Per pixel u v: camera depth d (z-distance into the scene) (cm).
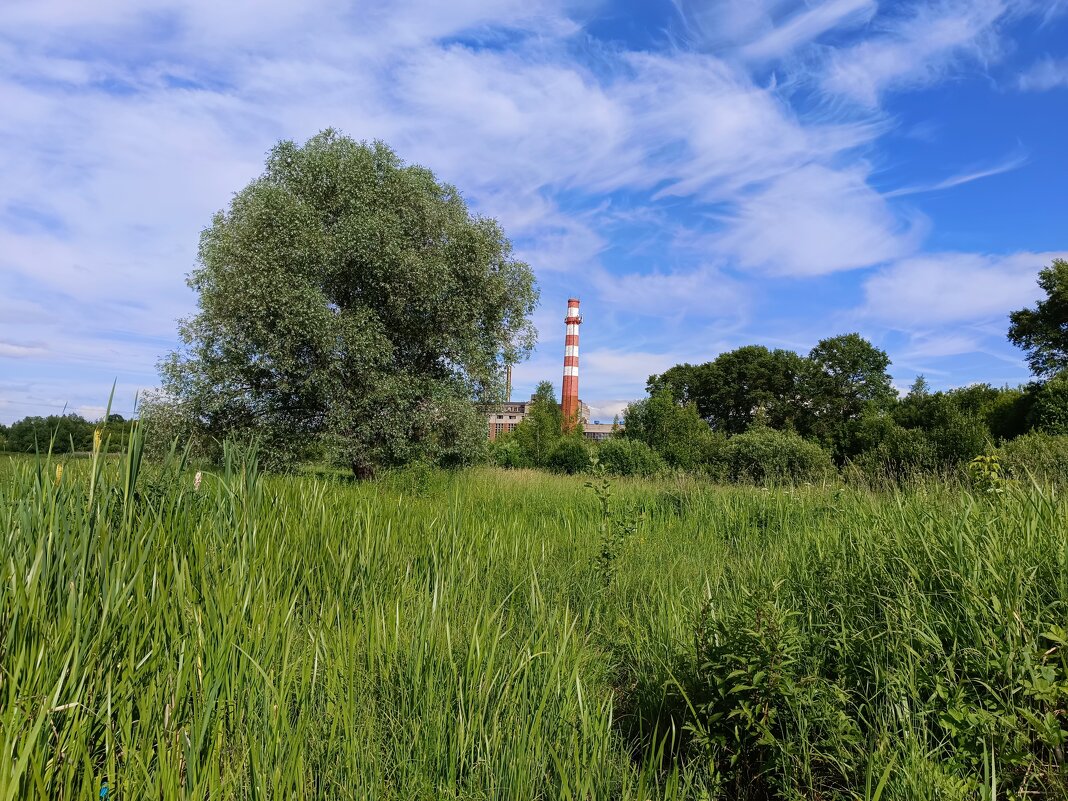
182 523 374
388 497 692
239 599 281
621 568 537
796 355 5328
